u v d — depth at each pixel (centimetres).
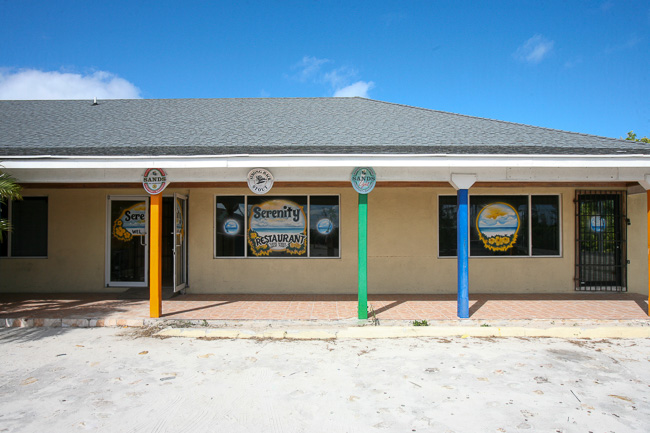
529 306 852
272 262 1002
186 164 700
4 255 1019
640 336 677
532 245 1010
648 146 752
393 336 678
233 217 1014
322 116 1002
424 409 409
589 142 771
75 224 1018
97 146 748
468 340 657
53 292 1012
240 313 795
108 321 735
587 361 553
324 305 868
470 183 744
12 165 691
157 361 551
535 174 755
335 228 1011
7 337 669
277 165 701
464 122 927
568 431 367
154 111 1078
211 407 413
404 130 857
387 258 1002
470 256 1006
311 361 553
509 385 468
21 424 376
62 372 509
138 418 389
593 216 1009
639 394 445
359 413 400
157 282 757
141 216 1034
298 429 370
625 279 998
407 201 1005
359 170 729
